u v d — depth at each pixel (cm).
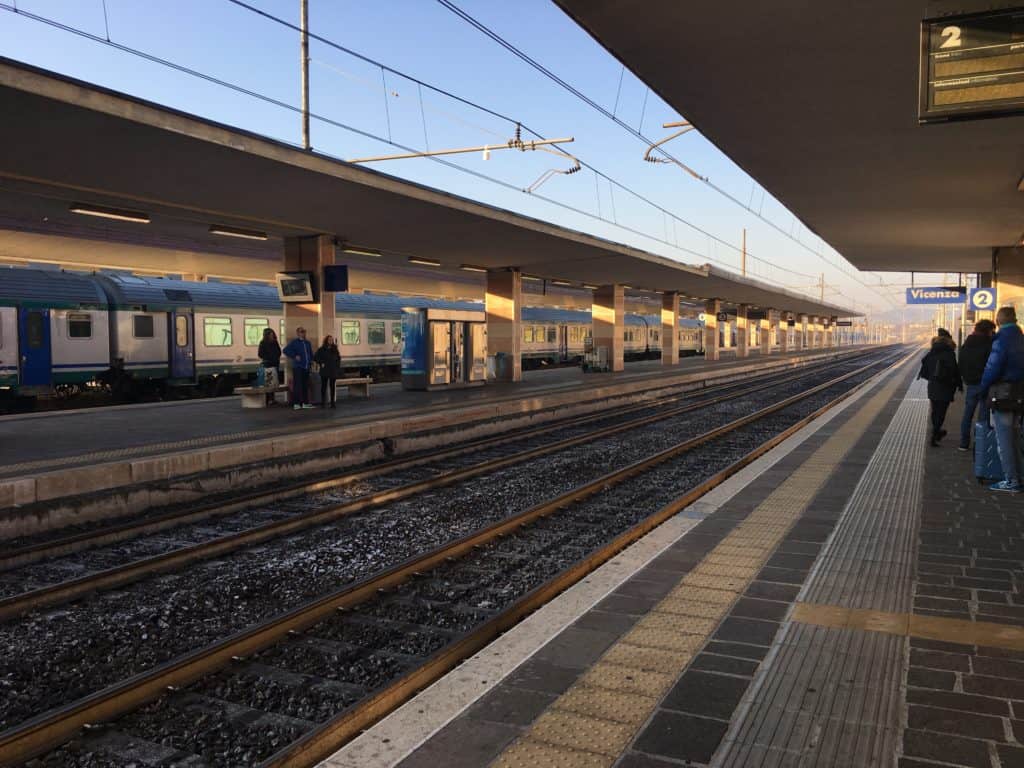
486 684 350
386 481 1073
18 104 757
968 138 944
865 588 469
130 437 1153
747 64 711
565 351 4266
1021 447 798
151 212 1340
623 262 2367
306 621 517
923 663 355
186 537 782
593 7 594
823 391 2836
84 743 367
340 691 425
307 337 1694
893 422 1407
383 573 596
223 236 1648
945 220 1562
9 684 440
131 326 2092
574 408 1970
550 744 289
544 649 380
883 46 666
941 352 1073
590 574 513
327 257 1692
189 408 1609
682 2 583
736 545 572
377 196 1254
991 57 470
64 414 1474
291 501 949
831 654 367
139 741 371
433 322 2128
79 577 597
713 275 3142
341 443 1240
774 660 361
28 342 1838
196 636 515
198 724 387
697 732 296
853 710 310
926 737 288
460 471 1081
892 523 636
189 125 879
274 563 679
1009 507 693
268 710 404
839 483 816
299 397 1596
